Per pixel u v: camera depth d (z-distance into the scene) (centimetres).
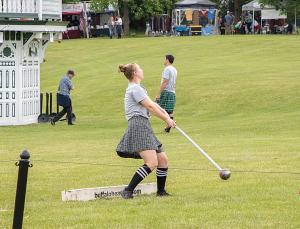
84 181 1842
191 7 9388
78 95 5056
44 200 1611
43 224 1356
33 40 4169
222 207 1471
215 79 5078
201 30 9431
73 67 6556
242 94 4569
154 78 5381
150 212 1430
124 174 1936
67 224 1353
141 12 10262
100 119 4231
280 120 3503
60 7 4266
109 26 9225
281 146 2441
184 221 1355
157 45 7625
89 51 7612
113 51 7469
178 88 4859
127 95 1540
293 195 1573
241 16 10181
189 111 4366
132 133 1536
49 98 4406
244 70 5525
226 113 4228
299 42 7162
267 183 1719
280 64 5850
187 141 2723
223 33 9581
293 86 4650
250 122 3509
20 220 1167
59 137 3206
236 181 1758
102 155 2370
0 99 4072
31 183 1827
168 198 1570
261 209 1450
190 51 7056
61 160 2262
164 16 10519
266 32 9394
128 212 1436
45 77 6106
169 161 2133
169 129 3120
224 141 2695
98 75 5909
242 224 1330
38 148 2694
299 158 2123
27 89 4147
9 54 4069
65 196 1577
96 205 1508
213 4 9494
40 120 4162
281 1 9181
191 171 1938
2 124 4062
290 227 1311
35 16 4044
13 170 2075
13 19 3962
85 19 9969
